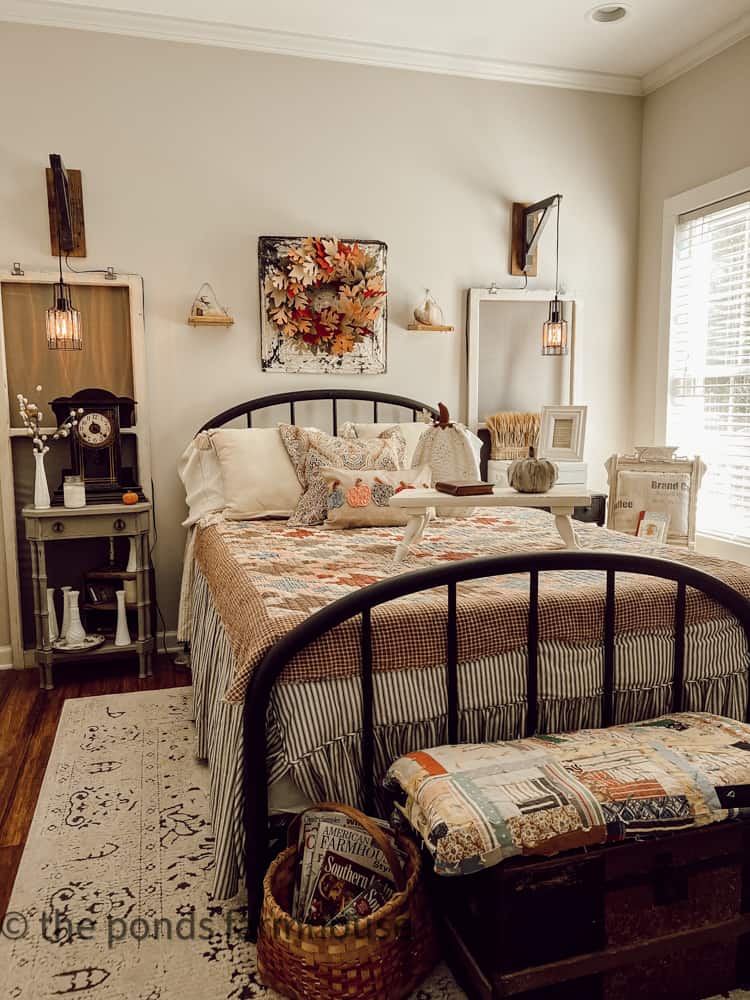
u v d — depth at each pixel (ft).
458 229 12.12
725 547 11.44
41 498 9.87
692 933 4.53
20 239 10.35
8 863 5.96
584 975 4.28
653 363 12.81
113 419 10.31
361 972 4.28
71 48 10.32
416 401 11.99
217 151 10.97
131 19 10.36
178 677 10.22
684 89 11.85
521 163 12.30
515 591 5.81
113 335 10.82
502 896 4.11
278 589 6.15
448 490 7.41
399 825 4.93
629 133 12.78
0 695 9.60
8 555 10.54
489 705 5.44
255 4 10.02
